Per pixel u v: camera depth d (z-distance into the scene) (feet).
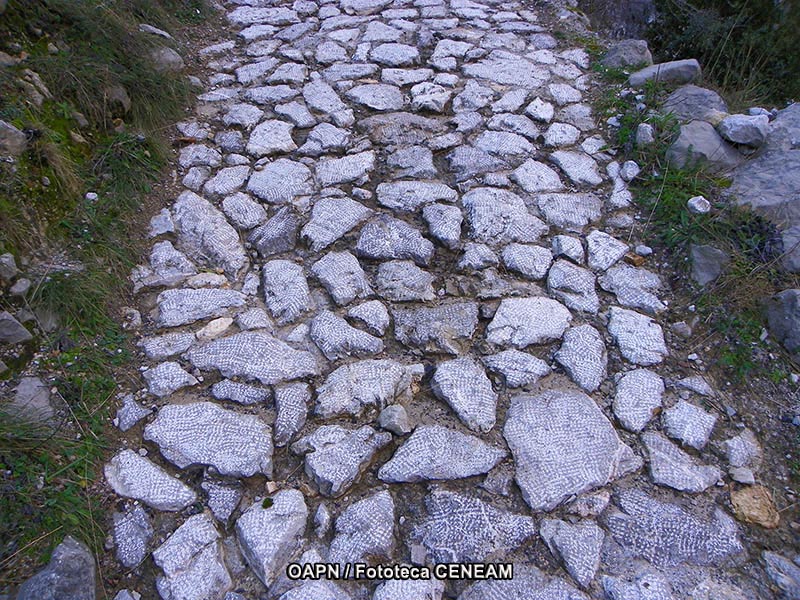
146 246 10.87
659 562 7.08
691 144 12.10
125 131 12.37
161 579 6.97
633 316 9.87
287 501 7.54
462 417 8.39
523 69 15.66
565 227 11.36
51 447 7.77
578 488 7.66
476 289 10.25
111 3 14.16
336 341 9.34
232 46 16.92
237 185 12.18
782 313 9.43
